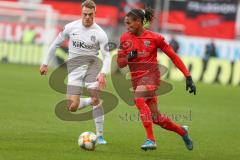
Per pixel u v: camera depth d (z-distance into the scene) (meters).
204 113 57.09
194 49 95.06
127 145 36.88
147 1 104.25
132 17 33.00
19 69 94.69
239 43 92.94
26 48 103.94
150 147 32.75
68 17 110.56
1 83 73.69
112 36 104.19
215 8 103.38
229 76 91.44
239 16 104.44
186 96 72.00
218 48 93.69
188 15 104.69
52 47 37.75
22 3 107.94
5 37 105.25
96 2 110.75
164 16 103.94
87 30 37.03
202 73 92.81
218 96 74.12
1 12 107.69
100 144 36.78
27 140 36.53
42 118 47.09
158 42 33.31
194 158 33.69
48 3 113.75
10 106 53.44
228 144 39.66
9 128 41.12
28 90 68.00
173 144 38.28
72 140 37.41
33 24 105.56
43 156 31.44
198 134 43.78
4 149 32.94
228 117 55.12
